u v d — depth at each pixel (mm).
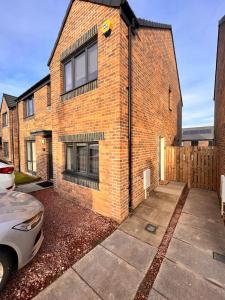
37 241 2541
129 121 4148
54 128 6047
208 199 5562
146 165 5523
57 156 5961
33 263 2531
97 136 4266
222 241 3154
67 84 5551
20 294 2010
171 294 2025
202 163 6902
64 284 2162
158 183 6859
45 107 8109
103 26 3885
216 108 9703
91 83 4395
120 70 3734
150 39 5797
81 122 4793
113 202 3959
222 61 6332
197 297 1983
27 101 10164
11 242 2055
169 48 8461
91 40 4438
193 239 3227
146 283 2201
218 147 6492
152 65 6031
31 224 2336
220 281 2217
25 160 10398
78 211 4484
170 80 9016
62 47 5414
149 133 5777
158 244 3037
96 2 4059
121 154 3861
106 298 1970
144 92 5273
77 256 2705
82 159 5023
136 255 2738
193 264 2539
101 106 4156
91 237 3248
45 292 2043
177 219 4133
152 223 3793
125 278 2268
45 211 4484
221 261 2604
